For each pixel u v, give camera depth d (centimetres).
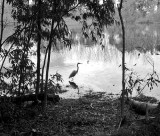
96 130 573
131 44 2206
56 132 569
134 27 4244
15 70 677
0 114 607
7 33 2494
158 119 442
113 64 1575
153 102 827
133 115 666
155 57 1684
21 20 692
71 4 651
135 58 1698
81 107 783
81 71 1416
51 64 1566
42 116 665
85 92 1023
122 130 445
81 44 2505
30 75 750
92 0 641
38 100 757
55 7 643
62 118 658
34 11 656
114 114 696
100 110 748
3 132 556
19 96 737
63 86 1107
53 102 815
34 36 725
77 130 582
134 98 883
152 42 2273
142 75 1234
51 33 669
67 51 2050
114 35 3175
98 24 678
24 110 682
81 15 683
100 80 1227
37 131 562
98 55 1836
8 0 657
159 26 4400
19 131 565
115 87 1106
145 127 429
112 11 638
